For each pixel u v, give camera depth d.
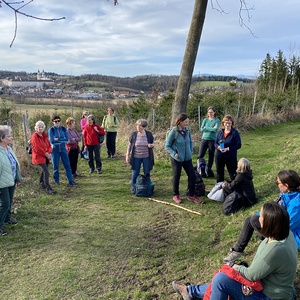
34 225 5.38
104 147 12.71
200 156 8.11
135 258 4.32
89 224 5.43
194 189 6.34
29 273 4.01
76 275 3.95
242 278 2.64
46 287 3.73
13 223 5.38
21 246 4.67
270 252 2.46
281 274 2.48
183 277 3.87
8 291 3.67
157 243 4.73
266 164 8.60
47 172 7.00
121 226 5.34
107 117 10.61
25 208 6.07
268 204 2.57
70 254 4.43
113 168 9.37
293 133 13.95
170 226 5.30
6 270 4.08
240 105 16.91
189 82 9.43
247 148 11.07
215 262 4.07
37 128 6.76
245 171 5.54
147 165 6.85
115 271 4.04
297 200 3.54
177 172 6.22
